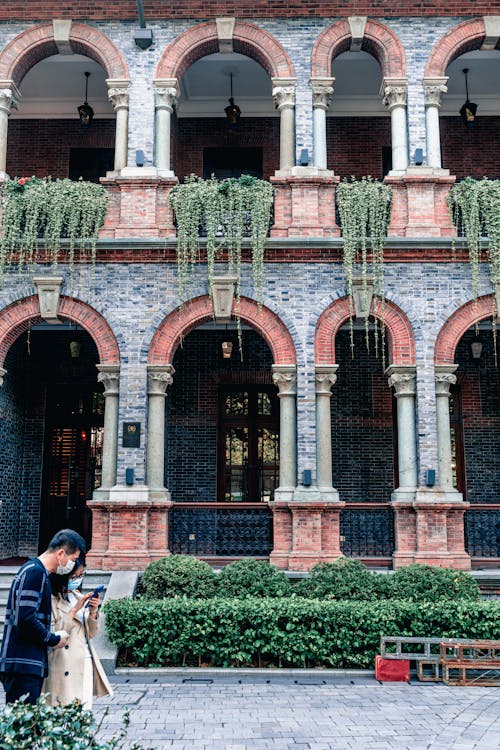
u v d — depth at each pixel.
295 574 11.30
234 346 16.22
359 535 12.11
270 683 8.60
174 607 9.30
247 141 16.53
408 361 12.46
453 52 13.52
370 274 12.66
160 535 11.95
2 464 14.70
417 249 12.70
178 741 6.25
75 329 15.38
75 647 5.21
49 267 12.75
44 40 13.61
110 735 6.38
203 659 9.43
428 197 12.95
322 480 12.10
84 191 12.94
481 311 12.60
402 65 13.44
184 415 15.94
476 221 12.59
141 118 13.38
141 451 12.16
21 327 12.77
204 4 13.59
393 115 13.37
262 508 12.57
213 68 15.27
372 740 6.28
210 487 15.66
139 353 12.48
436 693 8.07
